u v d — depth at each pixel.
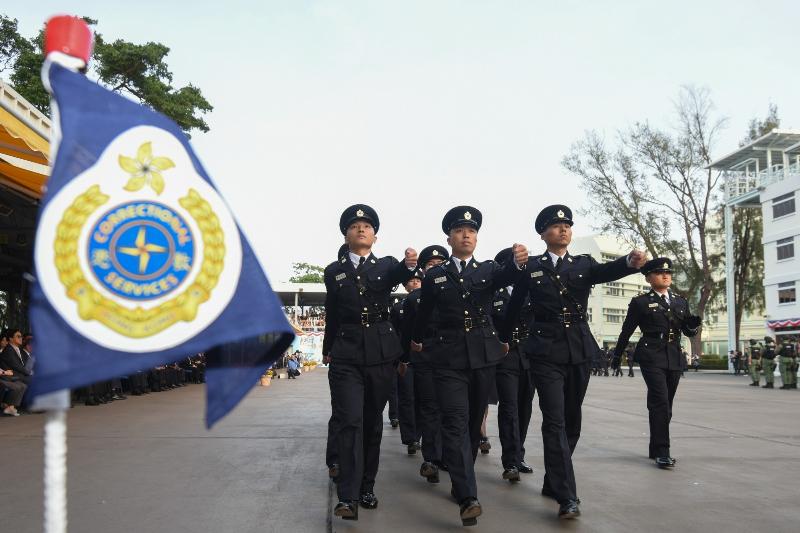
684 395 17.12
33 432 8.28
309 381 24.39
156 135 2.03
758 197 38.34
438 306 4.65
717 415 11.20
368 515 4.45
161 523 4.14
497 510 4.59
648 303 6.41
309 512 4.47
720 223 45.44
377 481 5.64
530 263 4.93
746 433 8.67
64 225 1.85
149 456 6.61
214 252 2.02
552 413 4.55
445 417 4.35
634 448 7.32
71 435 8.14
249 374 2.09
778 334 35.44
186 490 5.09
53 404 1.78
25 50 21.78
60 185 1.87
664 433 6.25
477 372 4.59
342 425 4.40
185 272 1.97
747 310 45.66
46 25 1.97
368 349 4.53
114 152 1.96
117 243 1.91
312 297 37.12
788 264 34.81
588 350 4.74
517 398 5.94
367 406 4.68
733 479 5.63
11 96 8.27
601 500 4.86
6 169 9.60
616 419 10.40
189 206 2.02
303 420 10.05
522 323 6.03
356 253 4.80
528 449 7.17
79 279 1.84
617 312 66.88
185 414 10.81
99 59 22.56
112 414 10.80
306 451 6.98
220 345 2.06
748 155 38.28
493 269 4.78
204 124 24.25
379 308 4.63
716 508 4.62
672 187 39.56
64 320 1.80
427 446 5.71
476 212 4.80
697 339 44.28
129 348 1.86
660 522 4.27
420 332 4.70
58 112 1.92
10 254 14.65
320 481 5.45
